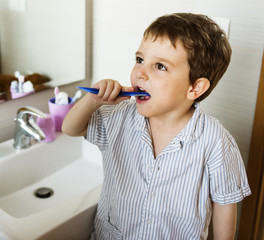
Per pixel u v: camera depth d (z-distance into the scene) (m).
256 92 1.10
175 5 1.17
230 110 1.17
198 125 0.85
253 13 1.03
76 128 0.87
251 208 1.19
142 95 0.77
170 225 0.89
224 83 1.15
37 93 1.29
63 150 1.29
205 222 0.92
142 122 0.87
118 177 0.90
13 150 1.16
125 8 1.27
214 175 0.85
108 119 0.90
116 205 0.91
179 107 0.82
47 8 1.19
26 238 0.82
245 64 1.09
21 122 1.13
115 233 0.93
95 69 1.44
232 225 0.90
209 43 0.76
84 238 1.00
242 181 0.90
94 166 1.34
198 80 0.78
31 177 1.21
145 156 0.87
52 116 1.24
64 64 1.33
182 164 0.85
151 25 0.76
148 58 0.75
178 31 0.73
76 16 1.30
